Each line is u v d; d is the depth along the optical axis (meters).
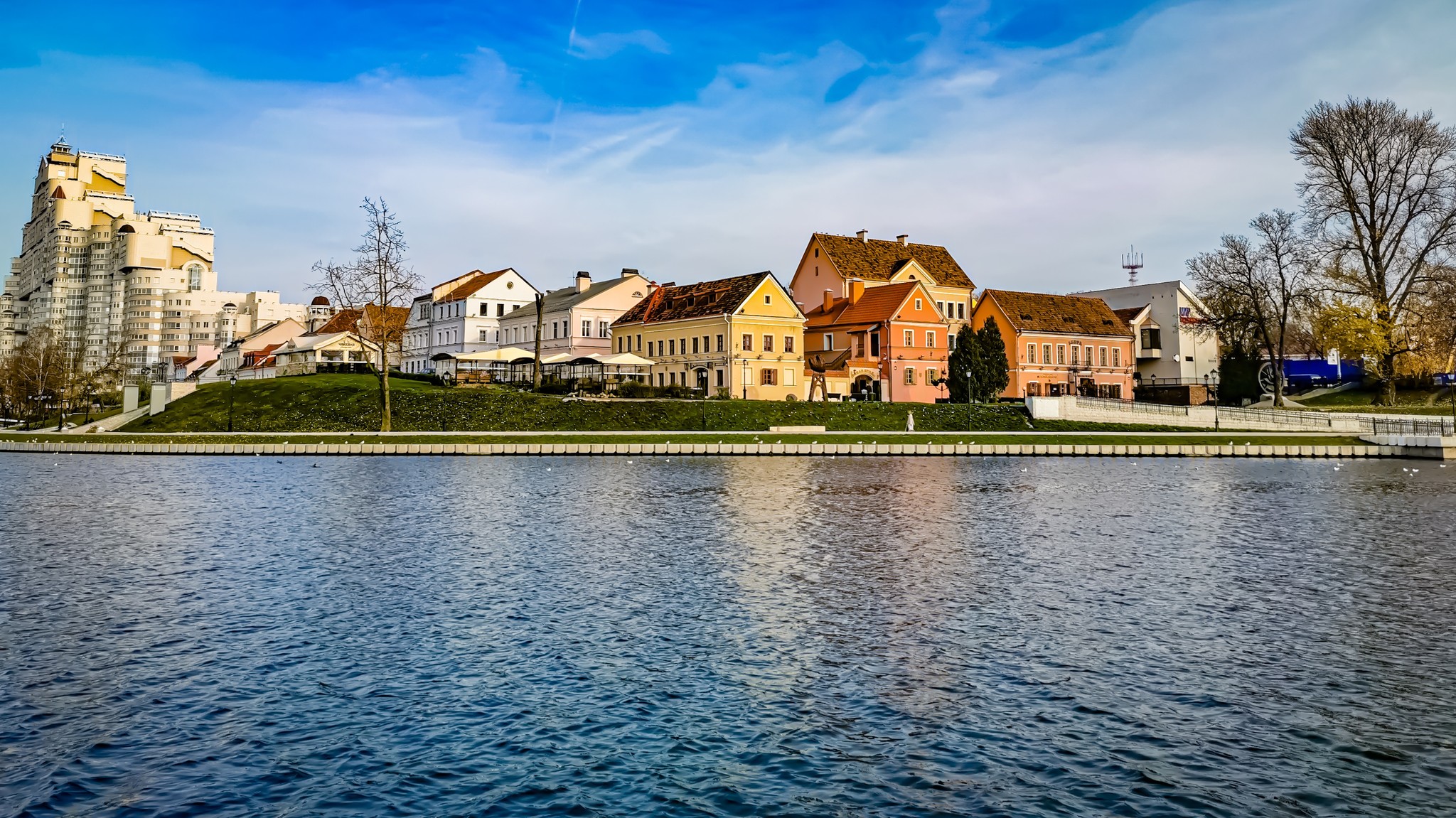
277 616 21.19
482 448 67.88
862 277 108.00
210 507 39.62
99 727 14.67
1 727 14.64
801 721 15.02
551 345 120.75
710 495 43.97
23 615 21.23
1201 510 39.34
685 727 14.80
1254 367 97.94
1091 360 109.50
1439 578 25.28
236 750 13.84
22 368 131.88
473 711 15.44
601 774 13.14
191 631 19.94
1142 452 68.38
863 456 66.94
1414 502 41.72
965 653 18.47
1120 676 17.11
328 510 38.94
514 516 37.03
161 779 12.91
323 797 12.45
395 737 14.36
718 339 93.88
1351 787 12.75
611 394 87.00
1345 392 95.25
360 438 73.38
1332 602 22.53
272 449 68.94
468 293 131.88
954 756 13.73
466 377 94.56
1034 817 11.97
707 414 80.62
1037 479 51.78
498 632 19.97
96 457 68.81
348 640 19.36
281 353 129.75
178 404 95.00
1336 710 15.41
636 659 18.14
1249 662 17.91
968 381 89.88
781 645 19.06
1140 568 26.69
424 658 18.14
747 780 12.97
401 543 30.72
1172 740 14.27
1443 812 12.03
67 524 34.72
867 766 13.41
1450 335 82.69
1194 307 116.12
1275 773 13.16
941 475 54.06
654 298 108.75
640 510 38.94
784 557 28.27
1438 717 15.10
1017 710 15.47
